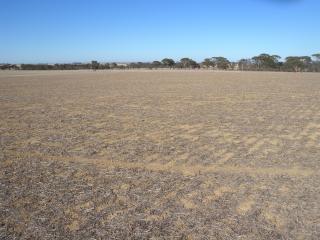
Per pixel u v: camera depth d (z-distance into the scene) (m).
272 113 19.39
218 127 15.37
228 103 23.94
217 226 6.40
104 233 6.20
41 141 12.88
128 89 36.41
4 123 16.58
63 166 9.89
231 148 11.76
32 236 6.10
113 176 9.04
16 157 10.80
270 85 41.94
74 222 6.58
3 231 6.25
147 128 15.23
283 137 13.43
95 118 17.95
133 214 6.89
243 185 8.32
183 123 16.36
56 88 38.16
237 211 6.98
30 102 25.08
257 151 11.34
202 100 25.77
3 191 8.03
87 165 9.98
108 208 7.15
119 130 14.84
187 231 6.24
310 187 8.17
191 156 10.82
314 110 20.62
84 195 7.80
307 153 11.09
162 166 9.87
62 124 16.31
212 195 7.76
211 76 67.56
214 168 9.64
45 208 7.16
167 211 7.01
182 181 8.63
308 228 6.31
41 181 8.69
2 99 27.00
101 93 31.98
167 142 12.66
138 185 8.38
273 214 6.84
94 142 12.69
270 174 9.09
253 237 6.03
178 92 32.50
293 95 29.55
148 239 6.01
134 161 10.35
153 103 24.12
